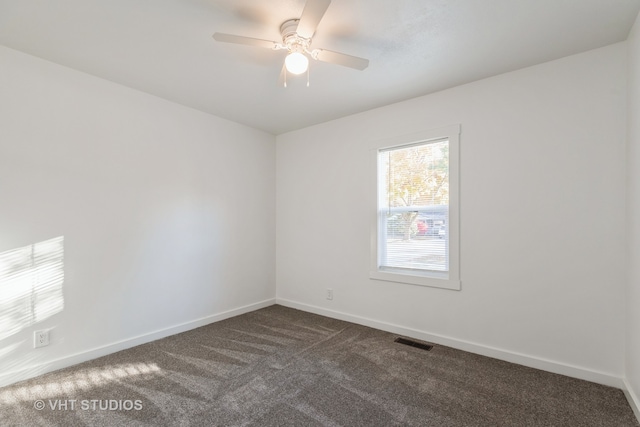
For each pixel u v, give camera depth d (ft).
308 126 13.17
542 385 7.20
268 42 6.29
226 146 12.25
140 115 9.68
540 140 8.05
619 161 7.11
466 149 9.18
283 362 8.37
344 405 6.45
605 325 7.23
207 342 9.73
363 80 8.96
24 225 7.50
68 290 8.16
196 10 6.02
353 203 11.75
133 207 9.49
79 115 8.41
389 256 10.99
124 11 6.03
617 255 7.11
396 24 6.47
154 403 6.48
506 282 8.52
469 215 9.12
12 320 7.32
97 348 8.64
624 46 7.04
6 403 6.46
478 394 6.84
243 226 12.87
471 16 6.21
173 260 10.48
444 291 9.58
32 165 7.63
